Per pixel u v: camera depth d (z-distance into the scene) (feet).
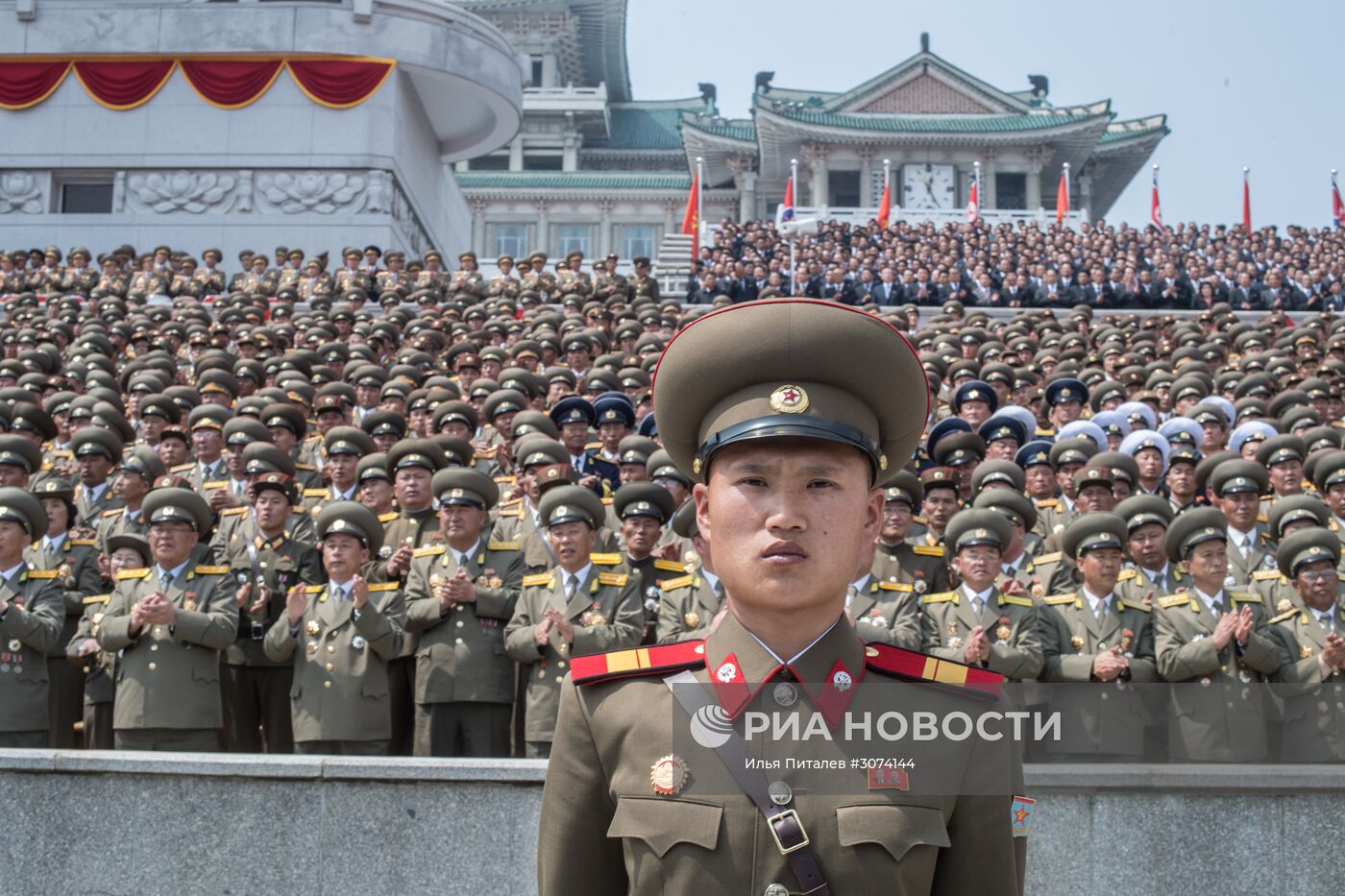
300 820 19.19
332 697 23.11
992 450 36.63
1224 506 30.99
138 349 56.39
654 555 28.71
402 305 67.87
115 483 32.78
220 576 24.53
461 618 24.47
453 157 113.19
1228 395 47.19
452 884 18.97
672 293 97.35
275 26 92.99
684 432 8.29
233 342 59.06
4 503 24.56
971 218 119.85
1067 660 23.02
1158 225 119.34
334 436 34.04
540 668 23.24
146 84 93.09
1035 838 19.19
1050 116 178.50
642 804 7.80
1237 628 22.16
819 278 83.71
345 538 24.20
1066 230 104.58
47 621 23.71
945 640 24.11
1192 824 19.26
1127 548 27.09
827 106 182.50
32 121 92.99
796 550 7.54
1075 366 51.08
